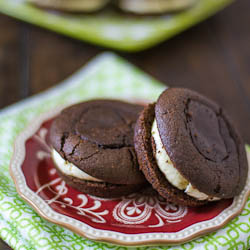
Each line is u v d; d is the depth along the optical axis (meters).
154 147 0.37
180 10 0.60
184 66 0.57
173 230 0.35
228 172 0.37
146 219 0.37
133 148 0.38
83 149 0.38
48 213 0.36
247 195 0.38
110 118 0.40
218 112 0.40
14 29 0.60
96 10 0.60
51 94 0.49
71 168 0.38
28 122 0.45
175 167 0.35
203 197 0.37
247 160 0.39
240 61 0.58
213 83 0.55
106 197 0.38
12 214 0.36
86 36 0.57
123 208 0.38
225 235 0.36
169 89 0.39
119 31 0.59
